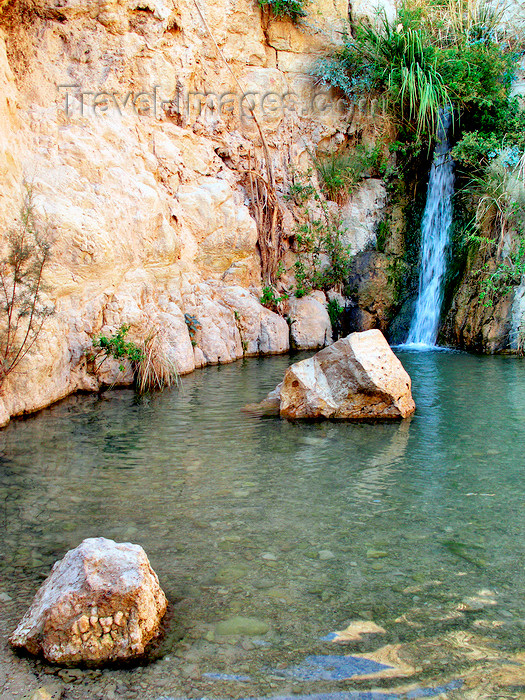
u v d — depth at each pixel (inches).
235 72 509.0
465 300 514.9
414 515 158.4
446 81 538.6
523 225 498.0
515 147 529.3
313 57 560.1
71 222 301.6
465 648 101.8
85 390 315.6
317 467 198.4
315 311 516.1
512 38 585.3
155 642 103.4
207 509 161.8
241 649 101.6
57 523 152.3
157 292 383.6
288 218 535.8
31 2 349.4
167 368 335.9
